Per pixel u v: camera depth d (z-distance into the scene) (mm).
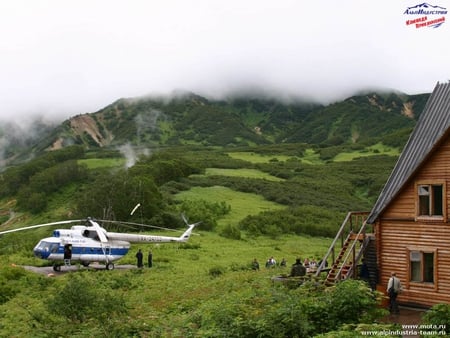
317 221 76688
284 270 34594
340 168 139500
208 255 49156
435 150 21562
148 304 25031
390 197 22859
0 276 32656
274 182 112938
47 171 136750
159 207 72375
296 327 14734
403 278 22438
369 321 15438
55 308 20609
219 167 139375
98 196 69812
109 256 39906
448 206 21203
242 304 18297
